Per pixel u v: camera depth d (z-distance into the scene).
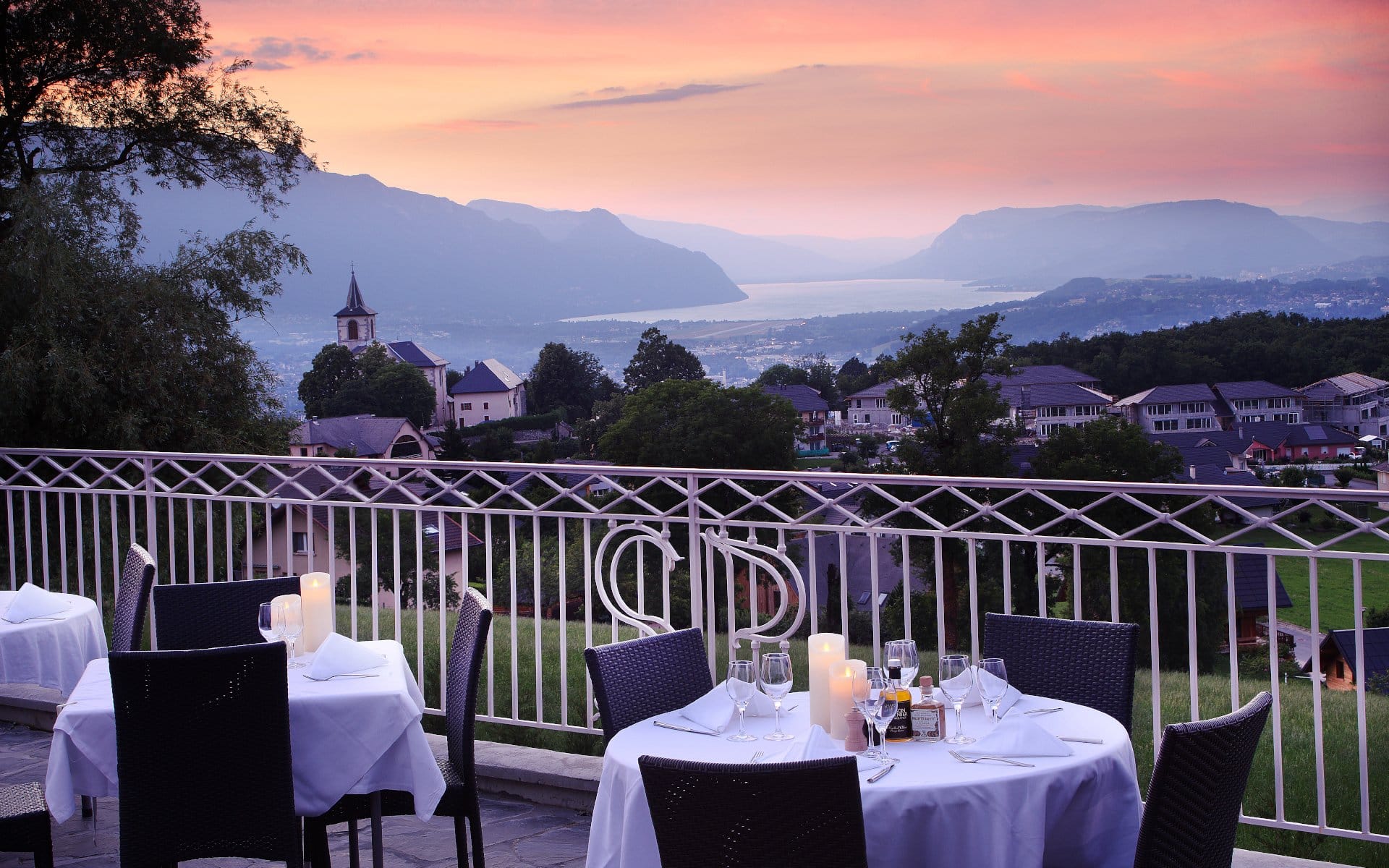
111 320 12.41
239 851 3.08
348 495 5.21
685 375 82.12
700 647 3.57
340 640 3.70
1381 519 3.27
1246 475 56.50
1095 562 23.53
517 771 4.64
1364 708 3.45
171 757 3.01
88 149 16.38
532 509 4.77
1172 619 22.59
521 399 145.75
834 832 2.09
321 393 101.38
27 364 11.58
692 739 2.95
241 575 13.79
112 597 12.14
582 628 9.61
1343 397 59.38
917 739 2.82
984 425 34.47
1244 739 2.46
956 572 25.69
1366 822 3.49
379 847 3.50
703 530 4.71
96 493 6.02
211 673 3.00
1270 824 3.65
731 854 2.16
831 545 24.38
